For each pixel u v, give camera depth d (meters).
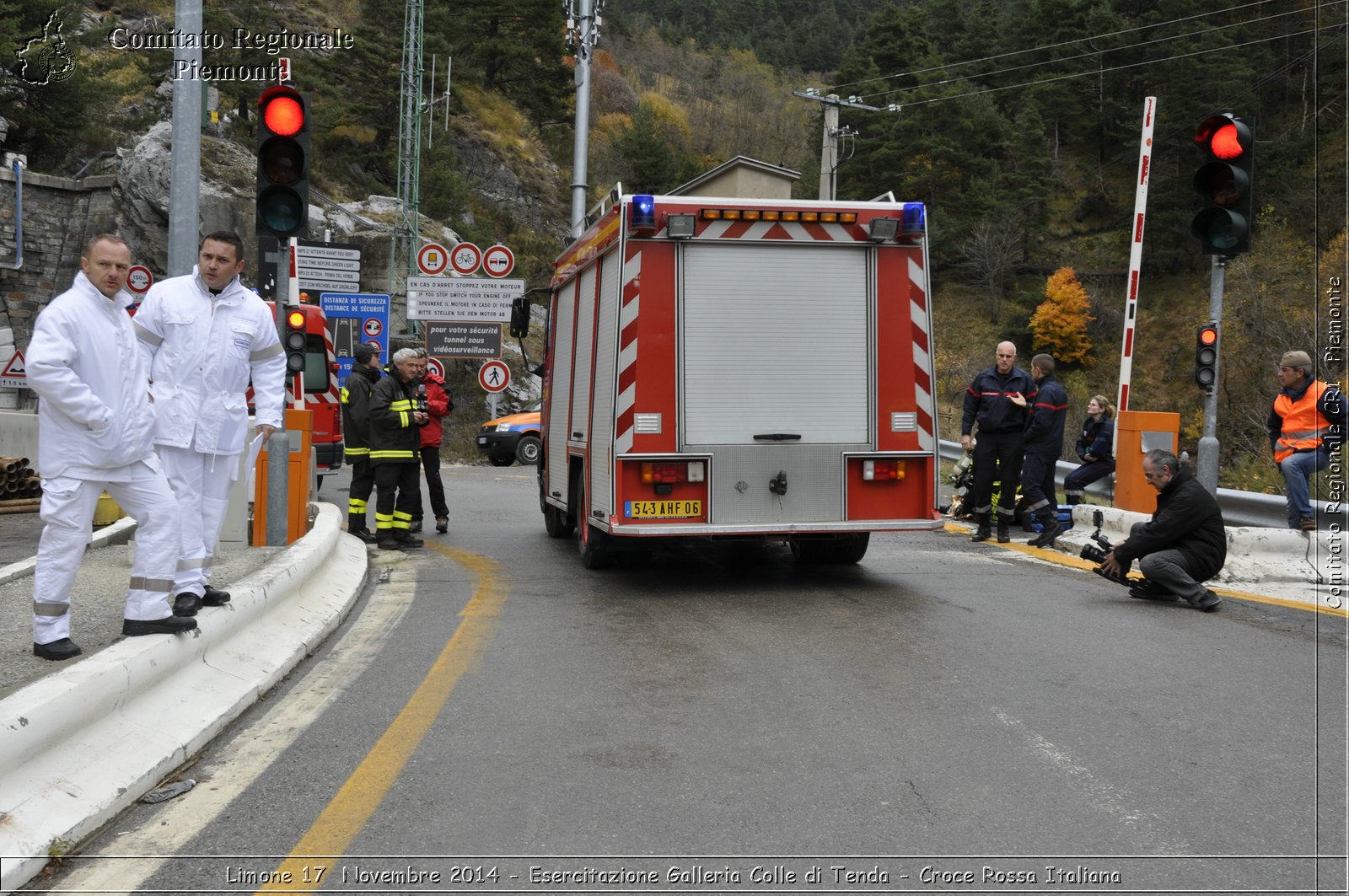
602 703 5.59
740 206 8.59
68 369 4.66
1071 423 35.78
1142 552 8.41
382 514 11.27
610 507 8.56
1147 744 4.91
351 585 8.55
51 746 3.98
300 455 9.55
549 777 4.50
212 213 31.89
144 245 32.56
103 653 4.70
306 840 3.87
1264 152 61.50
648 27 104.75
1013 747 4.88
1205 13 71.44
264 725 5.24
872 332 8.88
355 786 4.39
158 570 5.13
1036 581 9.38
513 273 45.69
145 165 32.38
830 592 8.84
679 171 67.62
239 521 8.95
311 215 33.50
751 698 5.68
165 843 3.84
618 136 72.12
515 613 7.97
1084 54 79.25
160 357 5.61
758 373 8.70
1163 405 61.00
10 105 35.88
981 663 6.43
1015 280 73.25
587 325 9.81
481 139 55.94
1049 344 66.81
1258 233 55.97
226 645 5.81
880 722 5.25
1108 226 75.19
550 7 63.38
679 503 8.61
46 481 4.88
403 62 35.25
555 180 59.47
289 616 6.95
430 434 12.65
